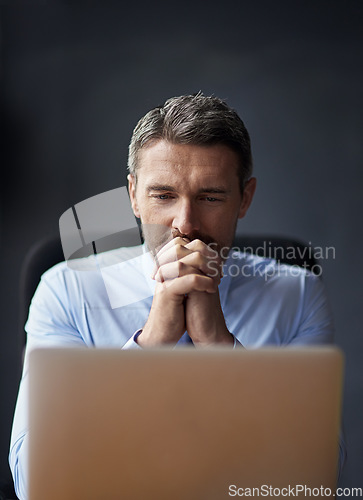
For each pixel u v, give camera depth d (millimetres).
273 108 3729
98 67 3799
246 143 1427
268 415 739
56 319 1542
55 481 744
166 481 741
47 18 3818
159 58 3775
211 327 1248
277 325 1667
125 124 3770
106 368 736
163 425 737
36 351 739
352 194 3670
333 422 741
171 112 1357
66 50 3809
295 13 3736
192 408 737
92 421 739
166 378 736
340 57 3713
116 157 3766
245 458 740
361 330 3562
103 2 3799
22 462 1162
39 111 3799
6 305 3668
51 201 3775
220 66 3762
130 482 740
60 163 3781
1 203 3760
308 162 3705
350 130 3688
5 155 3785
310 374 739
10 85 3811
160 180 1348
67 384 738
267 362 738
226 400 736
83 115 3791
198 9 3770
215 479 740
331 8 3713
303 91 3721
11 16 3824
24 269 1573
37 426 742
